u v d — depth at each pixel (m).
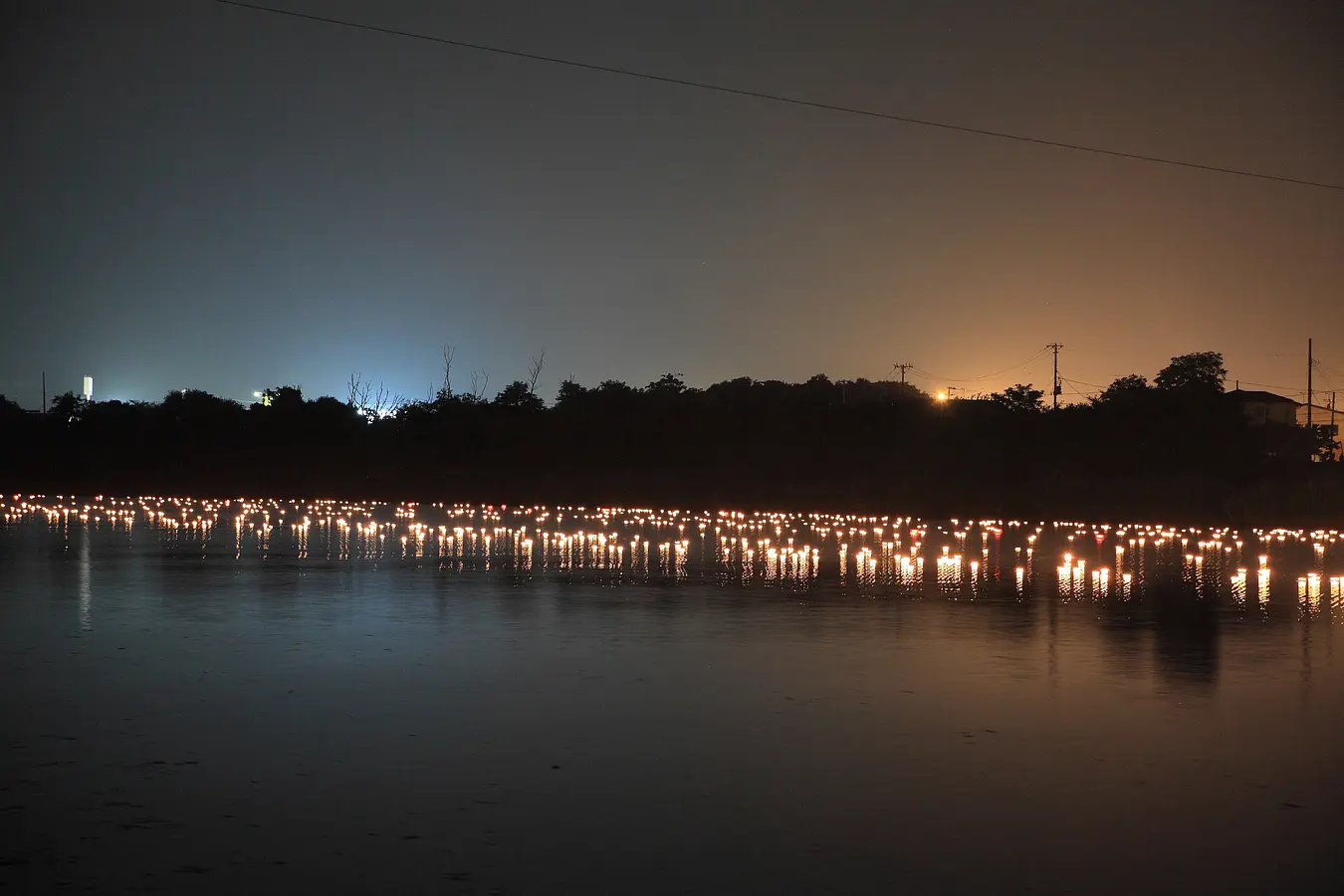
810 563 25.77
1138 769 7.88
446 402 76.12
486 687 10.67
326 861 5.95
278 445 72.44
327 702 9.94
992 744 8.57
